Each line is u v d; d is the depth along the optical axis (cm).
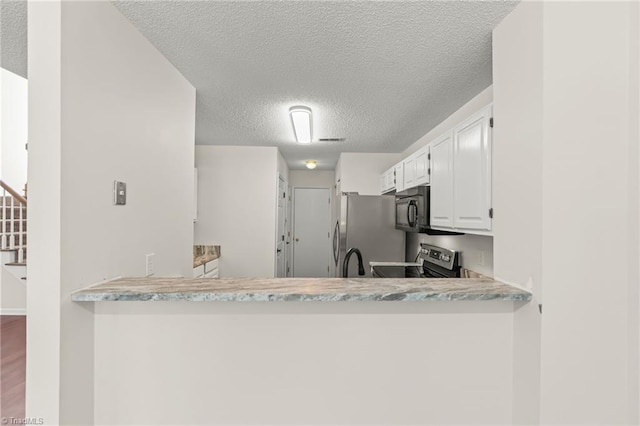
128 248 141
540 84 115
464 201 183
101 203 124
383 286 122
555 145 114
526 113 122
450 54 169
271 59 176
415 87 211
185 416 124
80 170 113
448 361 128
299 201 632
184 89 198
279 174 442
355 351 126
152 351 123
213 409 125
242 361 125
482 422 129
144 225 154
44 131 105
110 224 129
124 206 138
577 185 114
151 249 160
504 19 137
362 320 126
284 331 125
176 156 187
